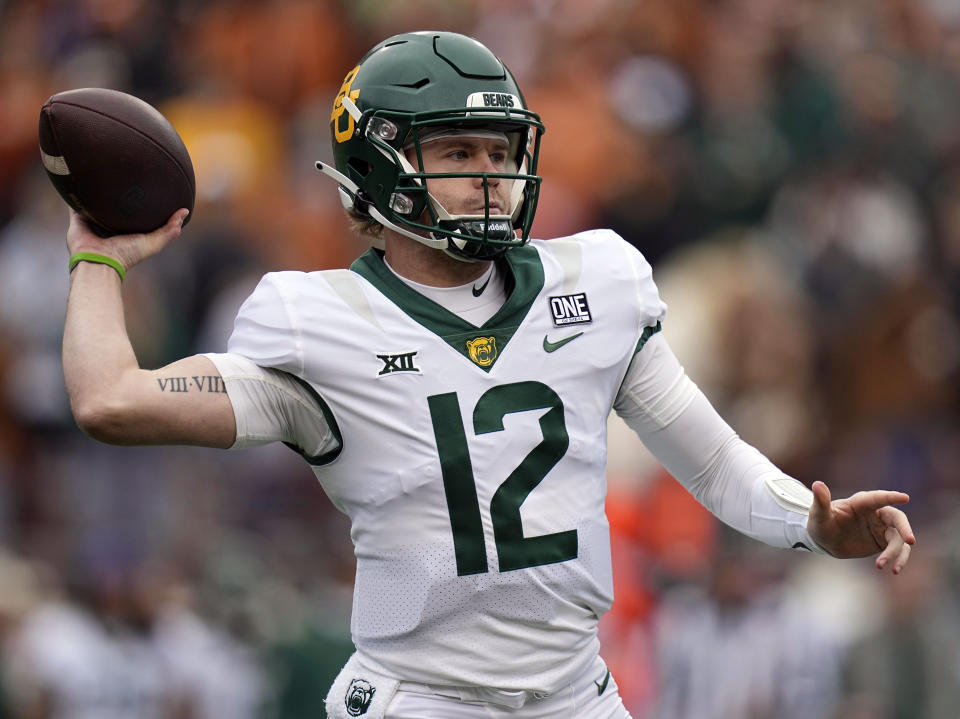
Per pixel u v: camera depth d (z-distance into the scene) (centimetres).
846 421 3111
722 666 2334
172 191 1073
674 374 1106
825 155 3459
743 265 3123
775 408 2953
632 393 1097
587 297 1064
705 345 2989
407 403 1014
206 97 3409
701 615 2369
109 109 1059
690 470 1123
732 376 2967
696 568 2483
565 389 1039
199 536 2645
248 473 2802
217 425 1003
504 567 1009
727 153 3359
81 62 3472
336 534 2661
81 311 1021
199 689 2286
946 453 3031
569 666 1045
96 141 1044
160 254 2981
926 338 3197
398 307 1034
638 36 3481
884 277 3238
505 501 1012
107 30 3497
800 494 1069
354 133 1076
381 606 1032
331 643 2298
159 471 2788
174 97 3447
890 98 3603
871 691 2336
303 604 2395
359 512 1039
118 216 1055
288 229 3152
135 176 1054
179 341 2934
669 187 3328
